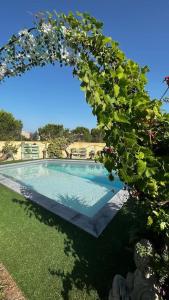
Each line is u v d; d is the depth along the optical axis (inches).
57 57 152.5
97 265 196.7
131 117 86.7
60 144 983.6
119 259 205.0
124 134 82.7
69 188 557.6
